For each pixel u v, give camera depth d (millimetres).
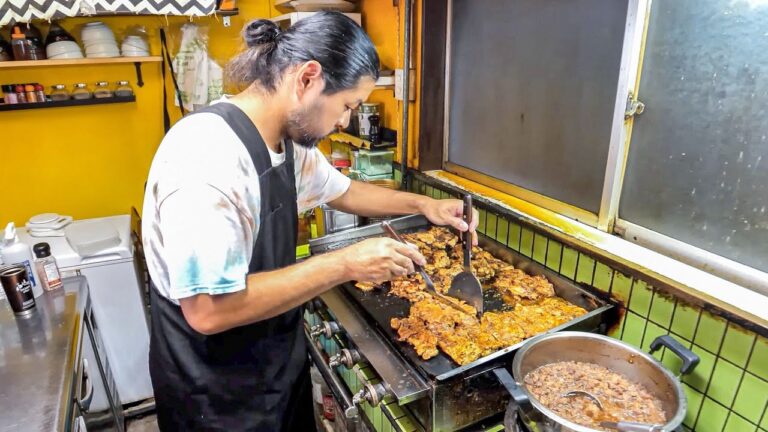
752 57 958
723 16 1001
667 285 1052
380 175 2289
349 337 1229
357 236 1745
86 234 2062
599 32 1292
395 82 2111
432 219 1394
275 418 1246
